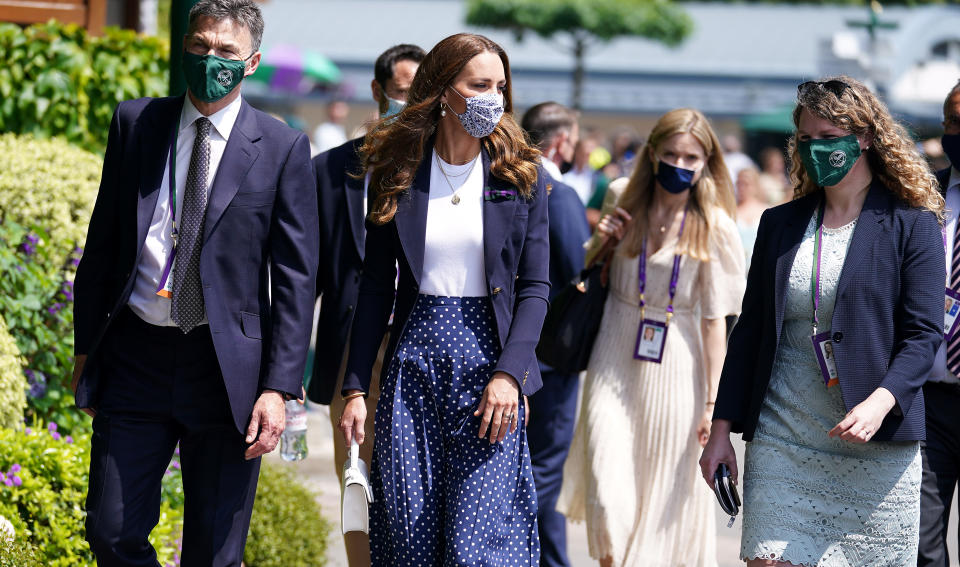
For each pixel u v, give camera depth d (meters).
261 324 7.05
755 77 73.69
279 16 77.81
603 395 9.08
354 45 75.69
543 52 75.62
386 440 6.96
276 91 47.88
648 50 77.06
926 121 44.50
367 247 7.24
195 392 6.95
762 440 7.12
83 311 7.00
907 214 6.84
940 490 8.09
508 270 7.01
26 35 13.19
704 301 8.98
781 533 6.92
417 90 7.08
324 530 10.89
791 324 7.08
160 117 6.95
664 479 8.93
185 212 6.85
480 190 7.04
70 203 11.32
